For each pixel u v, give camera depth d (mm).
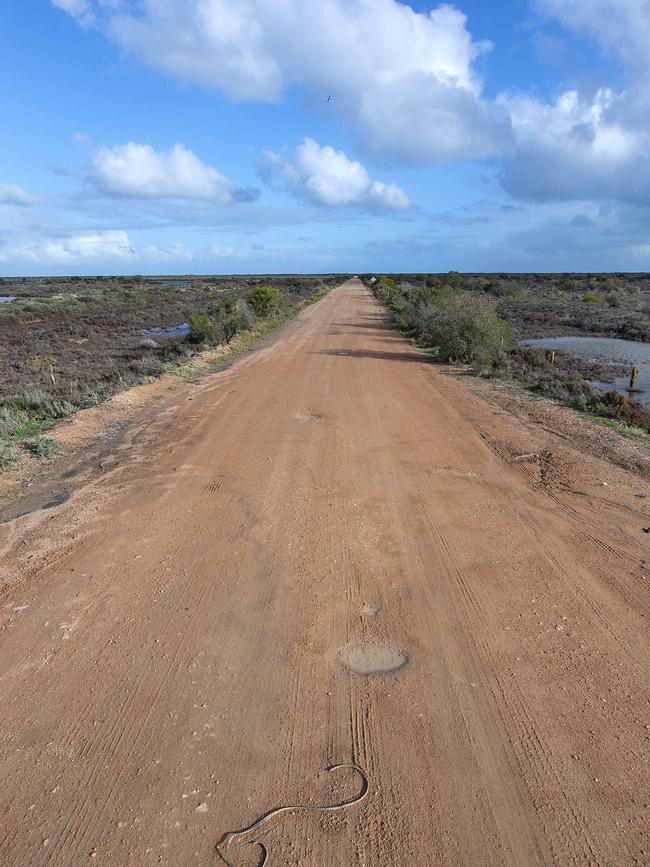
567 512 7254
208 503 7379
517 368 19938
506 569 5848
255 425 11164
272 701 4027
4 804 3223
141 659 4445
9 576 5652
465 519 7016
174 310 47188
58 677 4250
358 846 3004
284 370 17812
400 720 3871
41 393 13352
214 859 2924
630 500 7652
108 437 10359
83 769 3459
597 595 5398
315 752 3604
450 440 10320
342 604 5203
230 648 4582
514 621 4980
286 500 7484
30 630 4809
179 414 12094
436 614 5070
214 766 3486
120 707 3959
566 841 3043
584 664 4438
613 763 3539
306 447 9734
